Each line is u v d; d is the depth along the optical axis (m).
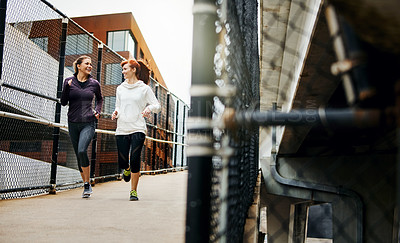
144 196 3.98
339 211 8.48
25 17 3.64
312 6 3.16
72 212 2.76
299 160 9.54
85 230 2.07
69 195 4.05
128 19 23.19
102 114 5.93
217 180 0.71
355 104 0.35
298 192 9.38
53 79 4.50
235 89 0.82
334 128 0.43
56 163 4.25
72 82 3.79
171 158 10.55
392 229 7.02
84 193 3.77
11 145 4.05
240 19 1.05
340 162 8.48
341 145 8.03
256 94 2.59
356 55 0.33
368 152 7.69
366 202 7.83
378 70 0.33
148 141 8.48
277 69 6.71
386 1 0.28
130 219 2.47
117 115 3.77
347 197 8.25
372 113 0.35
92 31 23.45
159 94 9.05
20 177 3.88
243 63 1.17
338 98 4.63
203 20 0.64
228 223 0.72
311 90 4.47
